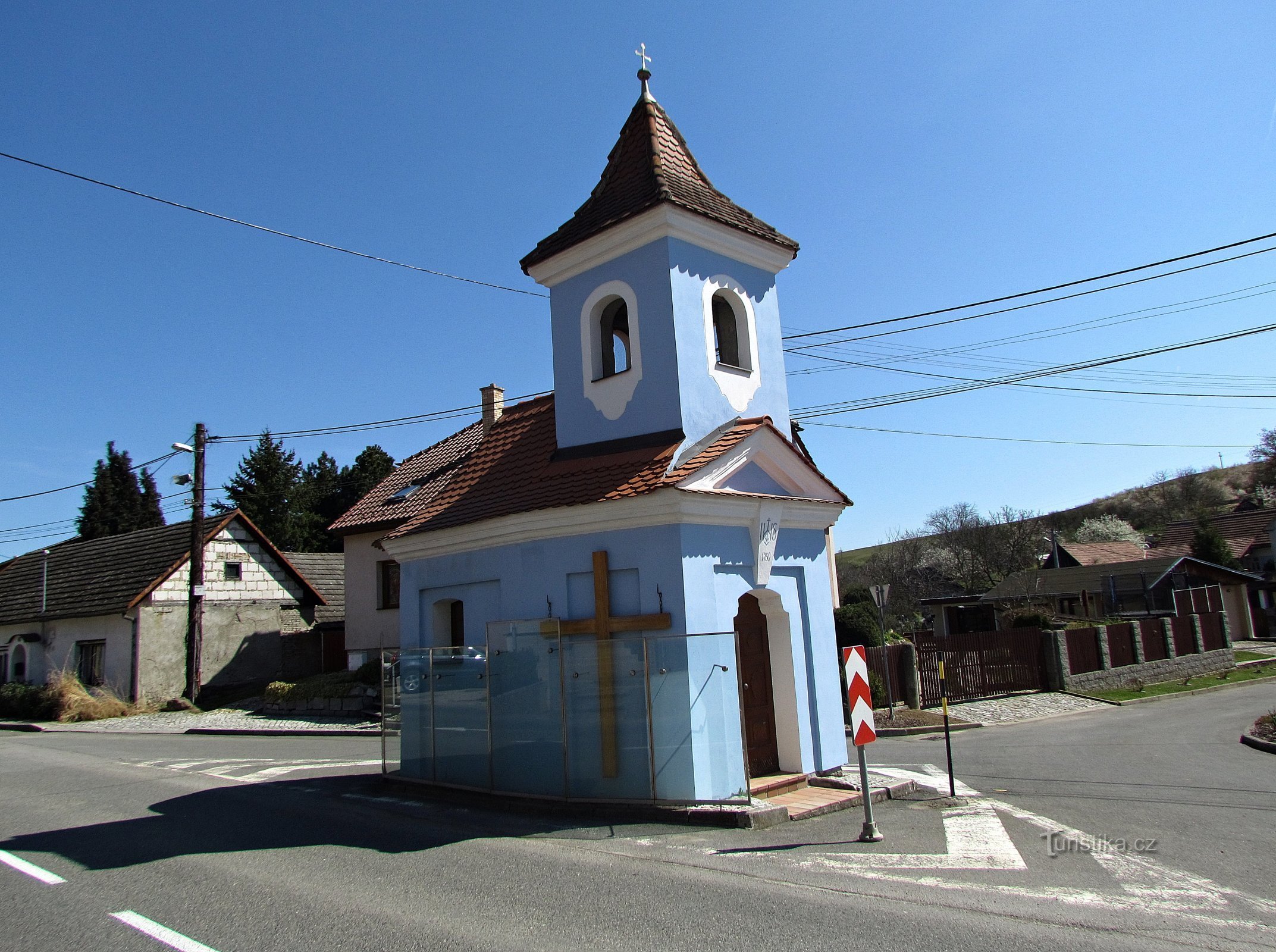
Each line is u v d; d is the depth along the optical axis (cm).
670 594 946
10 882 712
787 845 792
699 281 1119
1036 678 2450
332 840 851
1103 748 1520
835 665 1147
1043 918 576
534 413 1363
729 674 949
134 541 3178
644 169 1167
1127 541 6278
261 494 5325
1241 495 7681
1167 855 755
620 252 1135
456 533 1147
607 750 946
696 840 815
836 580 2652
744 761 904
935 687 2230
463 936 556
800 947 524
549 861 746
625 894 639
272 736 1994
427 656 1148
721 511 994
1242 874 690
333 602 3497
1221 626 3197
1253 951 511
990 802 1015
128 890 679
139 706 2605
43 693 2600
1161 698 2466
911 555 6606
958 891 640
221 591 2947
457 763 1089
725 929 559
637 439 1085
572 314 1197
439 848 806
